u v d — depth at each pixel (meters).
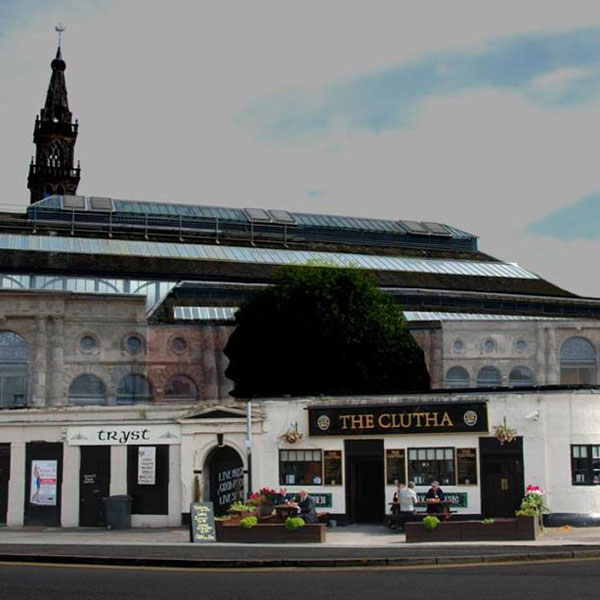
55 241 71.06
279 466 34.88
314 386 54.72
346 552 23.42
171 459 35.47
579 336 66.00
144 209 83.81
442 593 16.05
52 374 59.19
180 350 62.75
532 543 25.59
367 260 78.38
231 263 73.06
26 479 35.75
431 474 33.25
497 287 77.38
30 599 15.50
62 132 113.44
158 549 24.64
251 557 22.00
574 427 32.28
